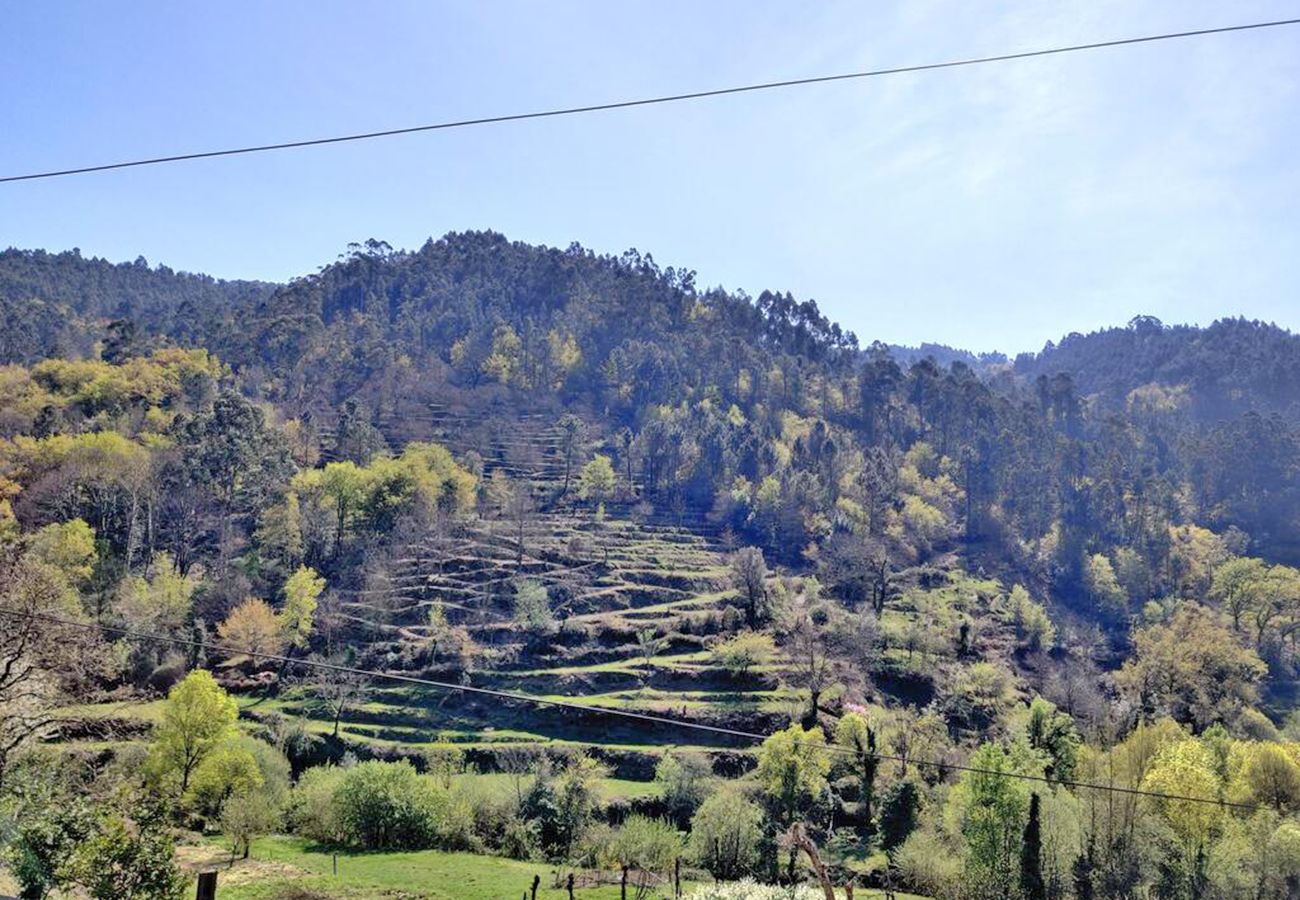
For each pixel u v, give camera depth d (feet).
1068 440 577.84
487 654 306.14
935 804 223.51
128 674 248.93
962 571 446.60
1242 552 466.70
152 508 346.74
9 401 437.58
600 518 450.71
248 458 405.59
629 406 646.74
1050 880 179.93
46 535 278.05
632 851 185.37
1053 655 360.69
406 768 204.74
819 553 437.99
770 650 310.24
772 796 221.87
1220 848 173.27
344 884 154.92
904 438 634.43
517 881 167.84
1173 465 606.55
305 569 313.32
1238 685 314.76
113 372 480.23
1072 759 228.22
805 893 134.62
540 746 252.42
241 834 170.60
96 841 85.05
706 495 503.61
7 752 99.35
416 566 373.20
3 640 103.09
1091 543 476.54
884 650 336.08
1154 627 350.43
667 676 299.58
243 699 269.64
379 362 645.51
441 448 481.46
